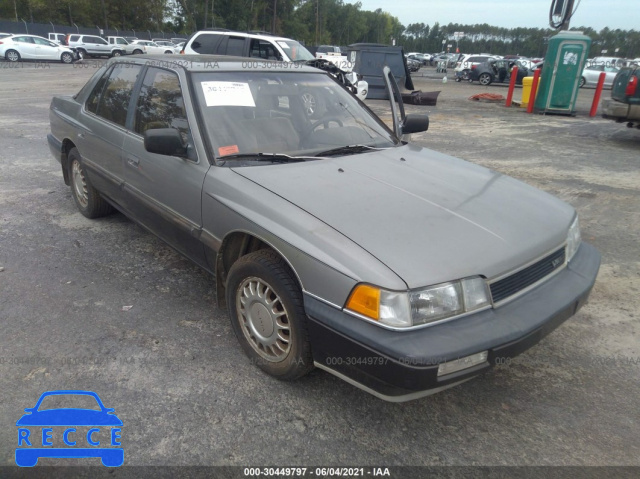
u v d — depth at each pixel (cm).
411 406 260
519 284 240
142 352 294
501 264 230
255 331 275
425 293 209
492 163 797
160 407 252
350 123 364
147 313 336
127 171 377
